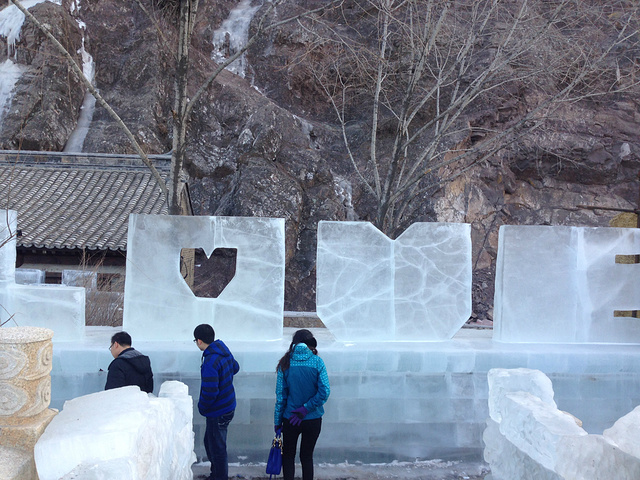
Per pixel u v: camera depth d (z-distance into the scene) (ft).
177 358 17.52
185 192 58.03
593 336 20.02
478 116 71.87
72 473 7.63
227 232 19.21
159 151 82.48
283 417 14.96
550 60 36.52
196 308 19.01
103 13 91.97
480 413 18.35
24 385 9.33
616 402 18.63
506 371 14.11
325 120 92.27
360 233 19.80
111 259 46.62
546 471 10.53
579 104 76.89
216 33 98.37
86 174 57.41
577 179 79.71
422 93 49.11
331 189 79.61
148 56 87.71
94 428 8.76
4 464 8.54
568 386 18.56
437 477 16.98
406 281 19.86
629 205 78.79
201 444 17.47
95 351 17.08
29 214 49.16
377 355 18.19
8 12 85.97
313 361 14.83
